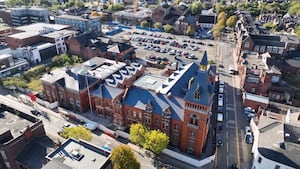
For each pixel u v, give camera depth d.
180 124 71.12
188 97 64.62
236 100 101.94
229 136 81.56
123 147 58.78
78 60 136.38
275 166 58.75
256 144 68.50
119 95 79.81
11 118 68.56
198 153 70.94
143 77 96.56
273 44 137.88
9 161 59.41
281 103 100.38
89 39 144.88
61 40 151.75
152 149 68.44
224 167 69.62
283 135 64.06
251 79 103.88
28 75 120.12
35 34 150.75
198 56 149.25
